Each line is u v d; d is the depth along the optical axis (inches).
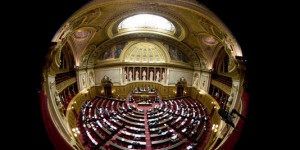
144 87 1148.5
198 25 658.2
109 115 738.2
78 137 571.5
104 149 503.2
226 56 864.3
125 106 949.8
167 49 1037.8
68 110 661.3
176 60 1072.2
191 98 1071.6
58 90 642.8
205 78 984.9
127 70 1109.7
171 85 1107.3
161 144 553.0
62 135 383.9
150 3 517.0
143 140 577.6
